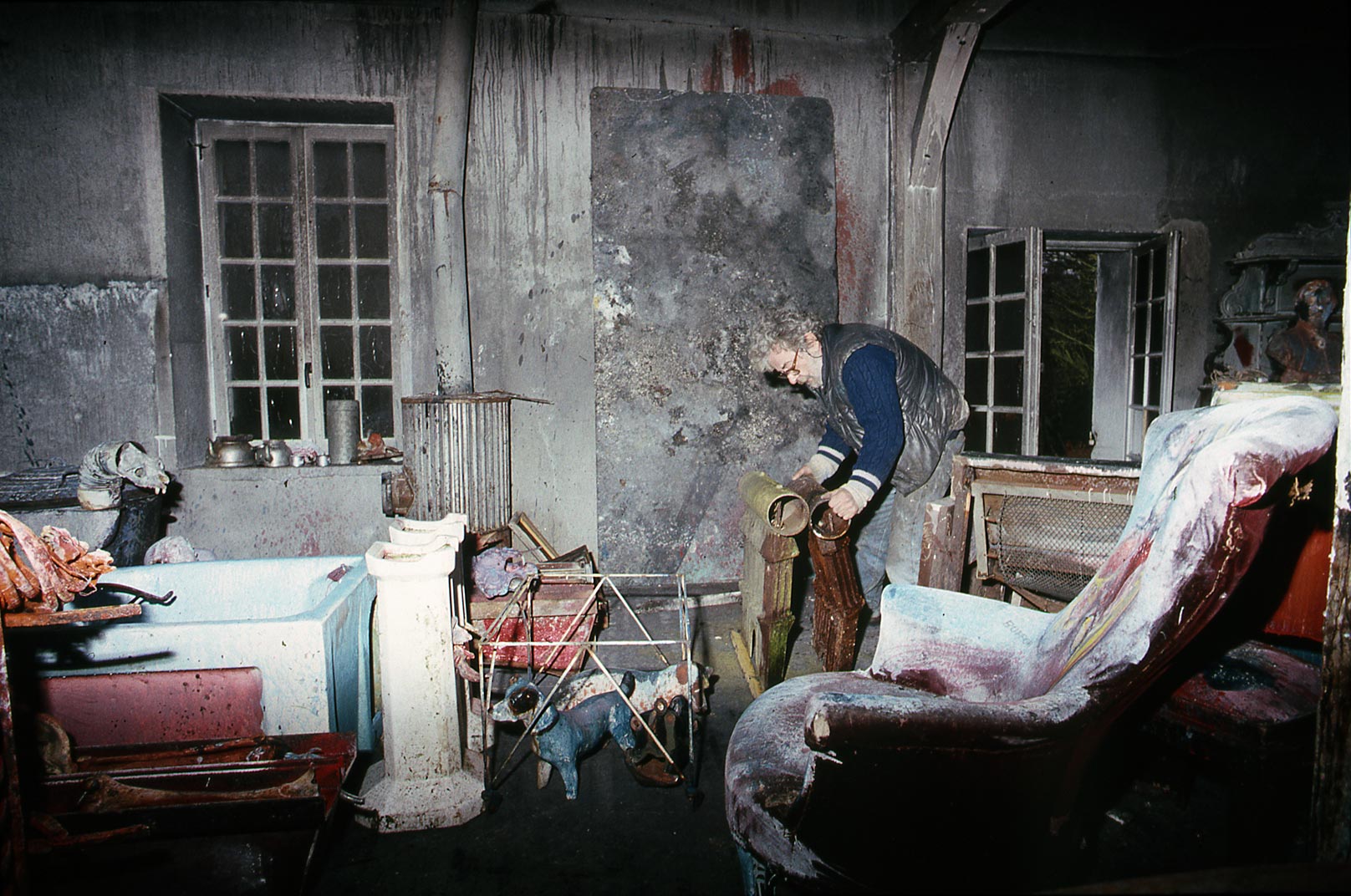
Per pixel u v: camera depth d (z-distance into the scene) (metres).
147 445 3.60
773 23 3.96
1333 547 1.21
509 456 3.69
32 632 1.79
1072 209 4.41
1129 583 1.30
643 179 3.84
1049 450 6.29
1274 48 4.46
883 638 1.77
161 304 3.59
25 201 3.46
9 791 1.21
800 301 4.01
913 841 1.16
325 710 1.85
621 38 3.83
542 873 1.68
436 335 3.67
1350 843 1.18
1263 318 4.34
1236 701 1.50
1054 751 1.17
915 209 4.02
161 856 1.55
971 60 4.23
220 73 3.58
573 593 2.73
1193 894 0.60
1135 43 4.36
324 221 4.01
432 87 3.70
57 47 3.45
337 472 3.74
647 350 3.88
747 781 1.31
